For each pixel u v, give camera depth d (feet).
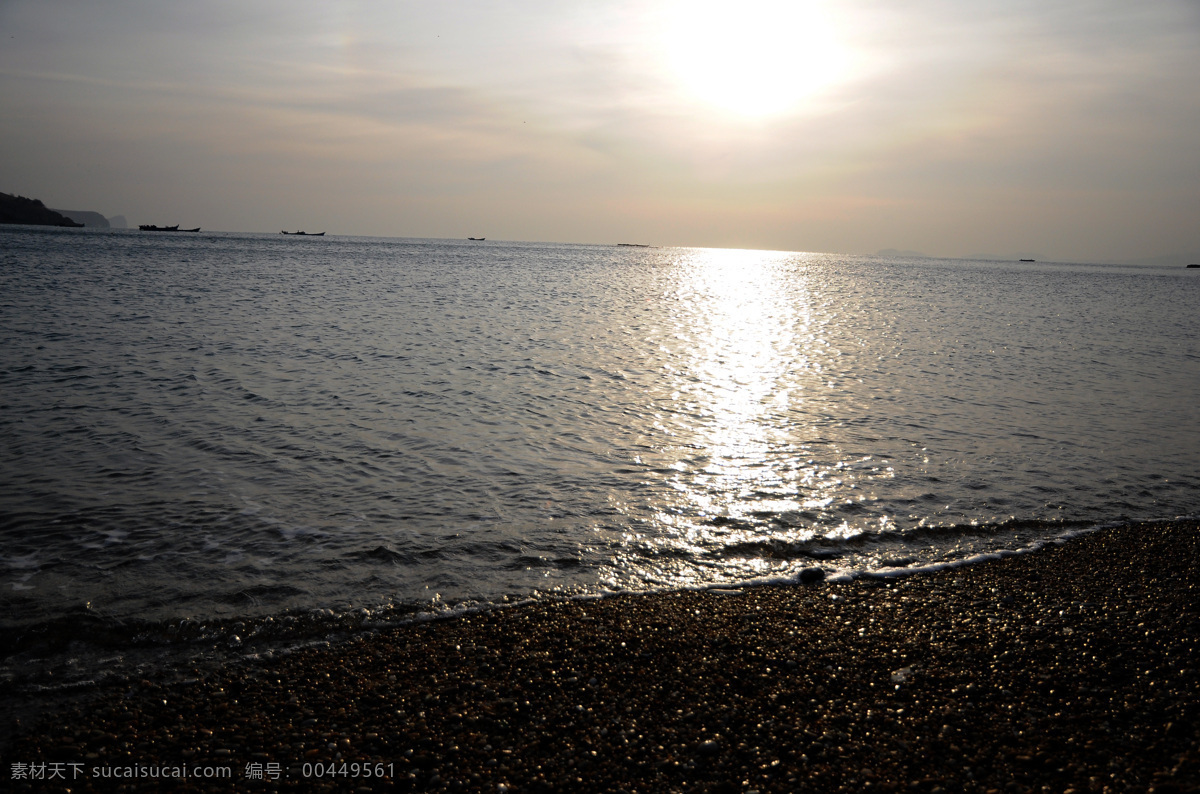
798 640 23.71
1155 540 33.40
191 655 22.39
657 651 22.82
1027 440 50.31
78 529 31.50
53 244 291.79
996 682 21.12
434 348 82.43
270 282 162.81
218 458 41.70
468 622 24.63
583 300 155.43
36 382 58.13
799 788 16.49
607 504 36.60
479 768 17.07
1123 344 106.11
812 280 294.05
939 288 247.70
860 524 34.86
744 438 49.37
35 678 20.95
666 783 16.65
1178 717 19.34
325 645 23.04
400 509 35.04
